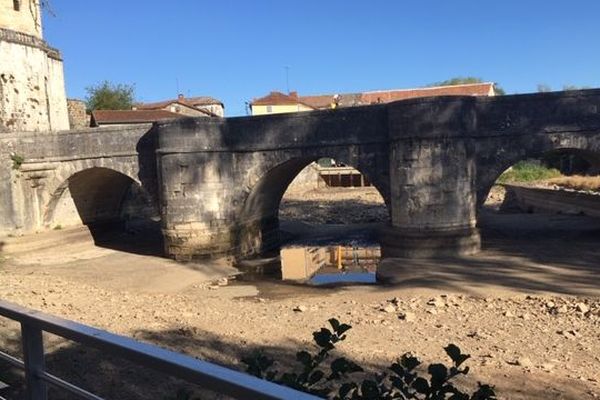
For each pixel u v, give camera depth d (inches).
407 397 163.8
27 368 141.6
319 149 935.7
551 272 757.3
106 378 316.5
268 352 426.9
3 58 1178.6
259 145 963.3
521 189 1697.8
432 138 847.1
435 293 680.4
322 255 1159.6
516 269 780.0
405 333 506.0
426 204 858.1
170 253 995.9
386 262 853.8
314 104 3491.6
